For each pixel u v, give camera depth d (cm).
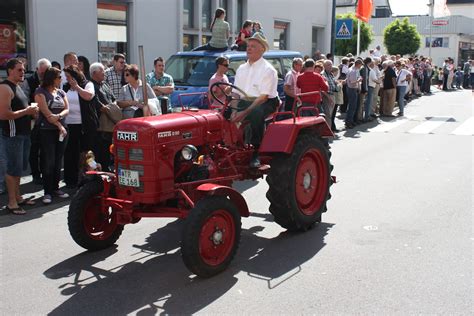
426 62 2547
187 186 467
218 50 1038
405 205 650
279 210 532
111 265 477
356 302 395
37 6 1040
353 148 1066
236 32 1641
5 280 444
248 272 453
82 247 500
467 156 972
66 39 1103
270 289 419
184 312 383
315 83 964
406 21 3628
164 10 1345
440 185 749
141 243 534
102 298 409
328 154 590
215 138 502
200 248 429
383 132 1286
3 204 663
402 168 869
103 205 481
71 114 729
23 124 627
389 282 429
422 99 2214
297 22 1969
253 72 546
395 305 389
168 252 509
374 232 552
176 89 931
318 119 579
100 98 734
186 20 1473
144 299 406
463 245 511
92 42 1159
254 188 748
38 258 493
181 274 454
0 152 650
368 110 1453
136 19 1267
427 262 470
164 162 453
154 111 646
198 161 457
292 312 380
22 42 1041
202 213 425
